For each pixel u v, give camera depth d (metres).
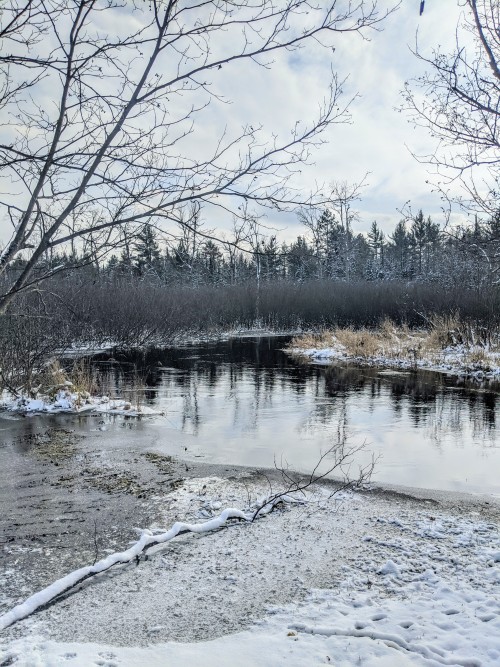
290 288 42.41
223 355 25.70
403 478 7.66
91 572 4.44
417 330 31.92
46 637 3.62
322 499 6.67
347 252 48.38
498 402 13.84
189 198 2.62
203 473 7.91
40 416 12.12
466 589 4.16
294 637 3.52
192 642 3.51
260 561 4.82
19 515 6.21
